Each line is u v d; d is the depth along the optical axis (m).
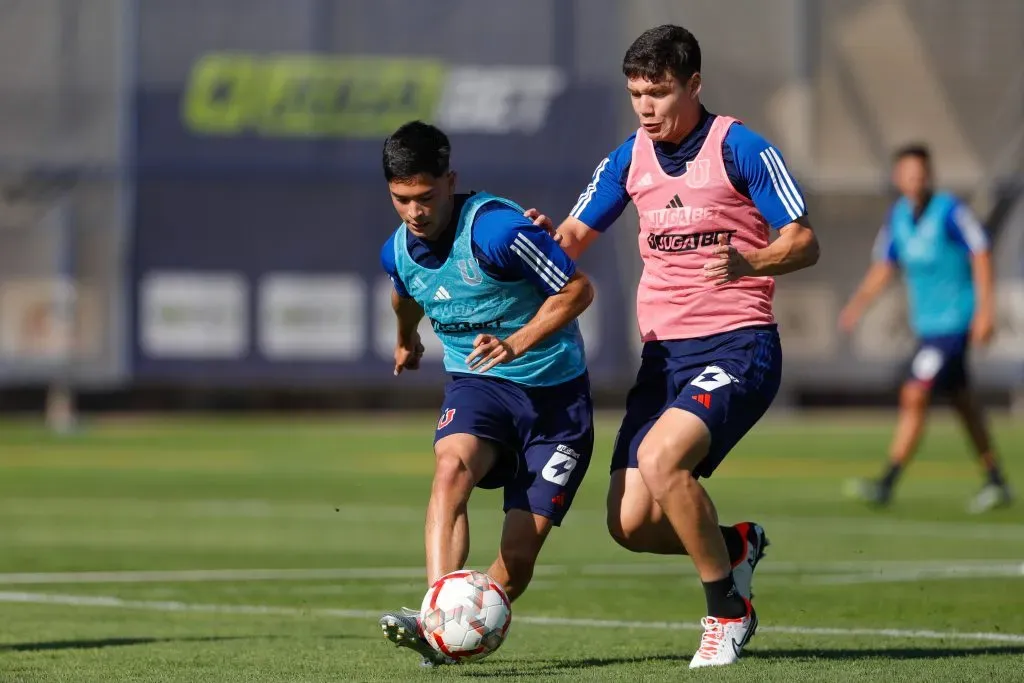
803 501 49.47
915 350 46.41
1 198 86.81
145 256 87.56
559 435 19.98
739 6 90.12
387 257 20.23
